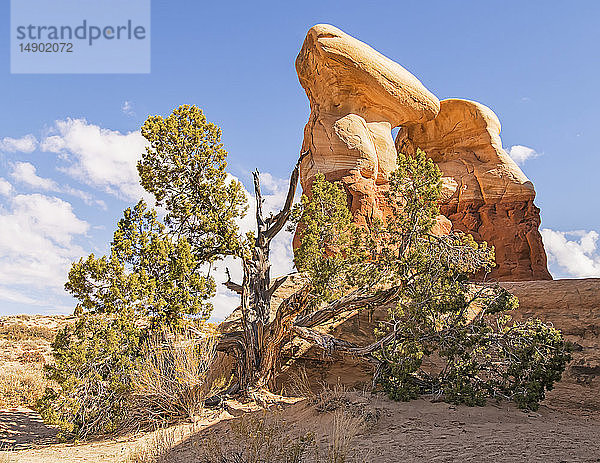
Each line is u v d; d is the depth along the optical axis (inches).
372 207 1247.5
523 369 560.4
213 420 567.5
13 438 602.5
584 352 767.7
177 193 786.2
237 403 652.1
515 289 930.7
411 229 693.9
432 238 700.0
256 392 683.4
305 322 725.9
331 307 721.0
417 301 616.1
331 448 312.2
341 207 746.8
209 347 642.8
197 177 783.1
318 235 726.5
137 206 703.7
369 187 1263.5
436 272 642.2
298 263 706.2
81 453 479.5
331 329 863.1
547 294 880.3
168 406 606.5
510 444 317.7
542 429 380.5
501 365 592.7
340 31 1425.9
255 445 326.6
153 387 593.6
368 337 861.8
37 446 550.9
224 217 765.9
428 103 1453.0
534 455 288.0
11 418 701.9
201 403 617.3
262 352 716.0
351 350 676.1
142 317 639.1
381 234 725.9
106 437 573.3
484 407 495.2
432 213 700.7
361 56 1360.7
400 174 707.4
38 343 1379.2
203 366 631.2
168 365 614.5
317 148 1312.7
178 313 639.8
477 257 680.4
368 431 400.5
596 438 344.5
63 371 598.5
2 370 985.5
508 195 1481.3
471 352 589.6
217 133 797.2
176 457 399.5
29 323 1724.9
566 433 363.3
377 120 1389.0
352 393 527.2
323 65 1366.9
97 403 595.8
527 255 1429.6
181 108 791.1
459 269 659.4
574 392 687.7
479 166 1547.7
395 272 685.9
